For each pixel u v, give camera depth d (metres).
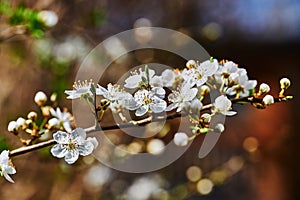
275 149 1.88
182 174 1.45
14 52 1.09
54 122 0.62
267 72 1.88
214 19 1.73
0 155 0.58
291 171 1.88
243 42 1.77
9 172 0.58
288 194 1.85
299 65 1.88
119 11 1.52
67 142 0.57
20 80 1.17
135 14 1.54
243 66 1.82
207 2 1.71
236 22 1.78
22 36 1.03
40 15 0.82
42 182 1.11
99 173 1.18
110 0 1.49
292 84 1.90
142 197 1.24
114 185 1.24
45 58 1.09
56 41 1.13
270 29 1.83
